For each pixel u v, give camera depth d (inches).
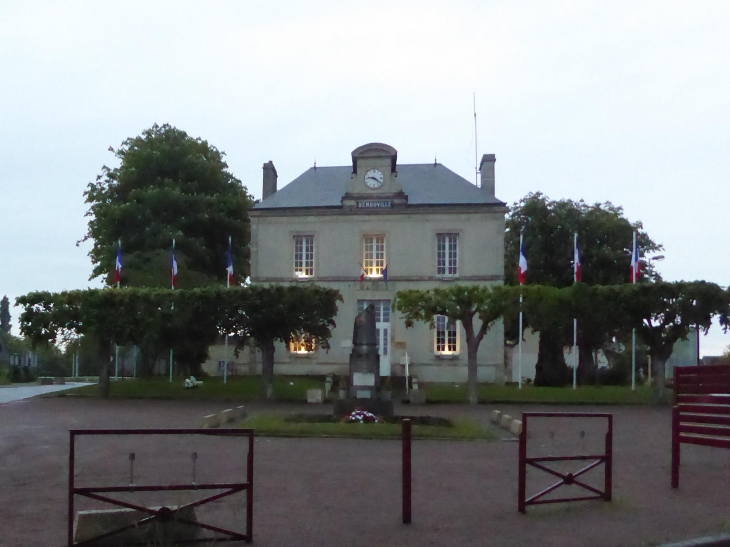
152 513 295.1
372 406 877.8
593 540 306.3
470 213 1610.5
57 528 329.7
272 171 1806.1
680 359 1894.7
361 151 1640.0
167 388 1378.0
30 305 1286.9
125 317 1246.9
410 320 1261.1
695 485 448.1
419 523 339.6
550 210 1899.6
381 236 1638.8
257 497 402.3
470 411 1051.9
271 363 1270.9
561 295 1204.5
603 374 1807.3
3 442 647.1
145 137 2039.9
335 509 371.2
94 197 2003.0
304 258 1651.1
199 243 1846.7
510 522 341.4
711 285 1179.3
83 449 600.4
